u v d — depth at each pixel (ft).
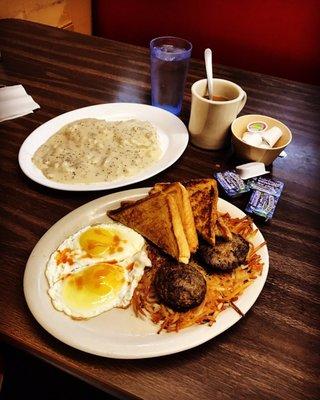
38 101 4.77
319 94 5.30
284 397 2.24
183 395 2.21
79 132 4.08
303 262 3.08
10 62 5.48
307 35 7.30
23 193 3.50
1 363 4.00
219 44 8.09
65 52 5.82
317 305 2.76
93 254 2.87
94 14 9.12
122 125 4.25
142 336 2.40
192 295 2.53
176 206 2.95
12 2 7.52
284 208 3.58
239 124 4.00
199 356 2.39
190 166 3.96
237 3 7.48
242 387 2.27
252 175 3.71
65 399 4.27
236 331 2.54
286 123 4.67
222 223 2.97
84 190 3.41
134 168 3.78
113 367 2.31
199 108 3.81
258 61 7.98
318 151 4.31
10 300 2.62
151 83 4.83
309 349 2.49
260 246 2.98
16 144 4.08
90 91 5.03
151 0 8.15
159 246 2.95
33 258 2.77
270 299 2.77
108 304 2.60
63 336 2.32
